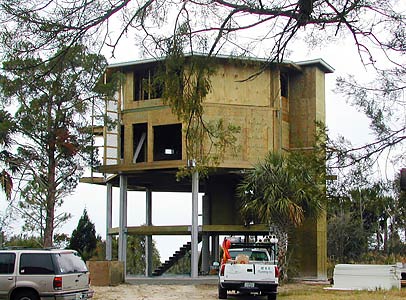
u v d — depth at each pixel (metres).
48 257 18.88
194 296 25.31
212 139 11.02
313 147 12.48
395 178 11.83
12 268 18.83
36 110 33.03
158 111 35.78
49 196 36.84
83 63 10.22
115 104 36.81
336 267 29.77
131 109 36.59
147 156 36.34
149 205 43.41
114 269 31.08
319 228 38.25
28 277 18.73
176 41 10.04
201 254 40.59
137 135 38.72
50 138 34.72
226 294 24.14
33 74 9.98
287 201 30.70
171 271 53.66
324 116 40.06
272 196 31.03
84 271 19.91
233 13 10.00
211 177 39.44
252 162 34.94
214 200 40.25
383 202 12.43
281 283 32.59
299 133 39.16
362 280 29.14
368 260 48.97
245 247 26.64
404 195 12.34
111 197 39.38
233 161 34.53
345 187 12.00
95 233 53.88
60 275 18.75
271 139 35.59
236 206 39.72
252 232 37.72
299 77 39.59
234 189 40.09
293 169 12.45
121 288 29.16
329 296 24.23
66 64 10.06
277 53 10.69
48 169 36.53
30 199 38.50
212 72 10.34
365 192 12.02
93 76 17.91
